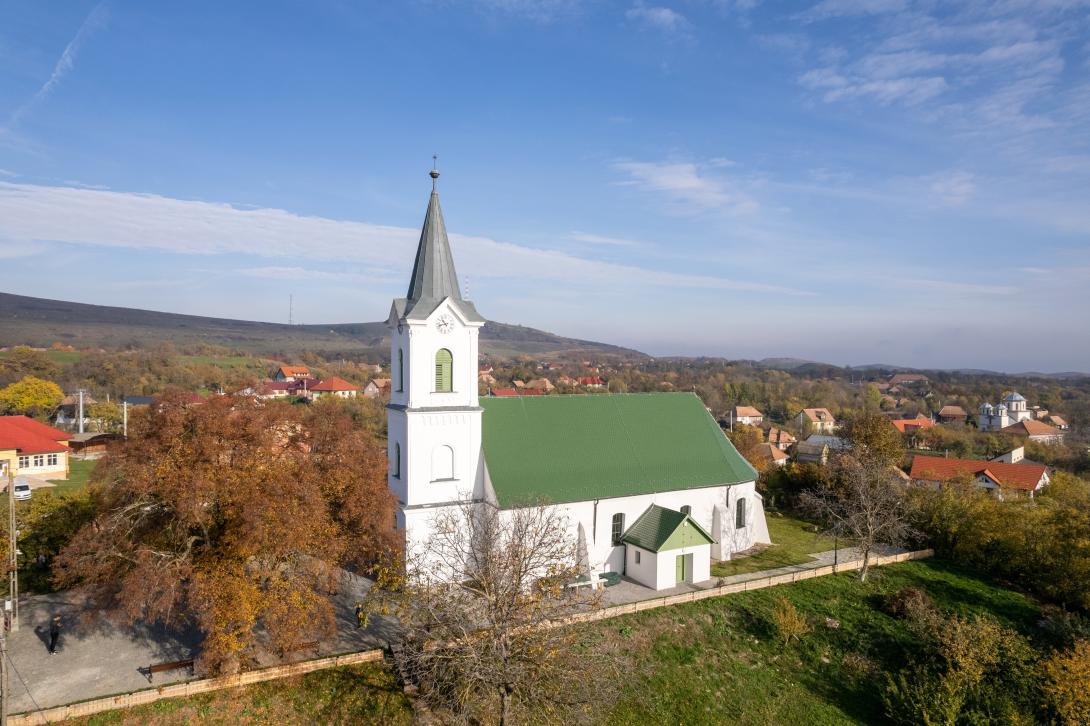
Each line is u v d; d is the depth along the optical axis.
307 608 31.05
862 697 36.22
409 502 41.88
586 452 48.22
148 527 31.08
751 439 97.25
